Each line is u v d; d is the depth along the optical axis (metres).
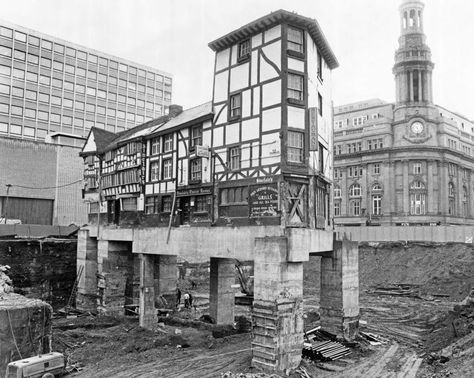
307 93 23.25
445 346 22.56
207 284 49.34
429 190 63.44
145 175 33.25
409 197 64.31
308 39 23.92
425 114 65.19
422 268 43.59
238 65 25.09
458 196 67.56
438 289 39.59
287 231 20.73
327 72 28.11
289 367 20.09
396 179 65.31
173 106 35.69
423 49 66.50
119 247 36.72
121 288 36.47
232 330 28.25
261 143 23.14
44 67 81.81
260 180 22.80
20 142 51.62
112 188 37.78
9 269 36.88
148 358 23.41
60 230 46.97
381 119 68.00
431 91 66.81
